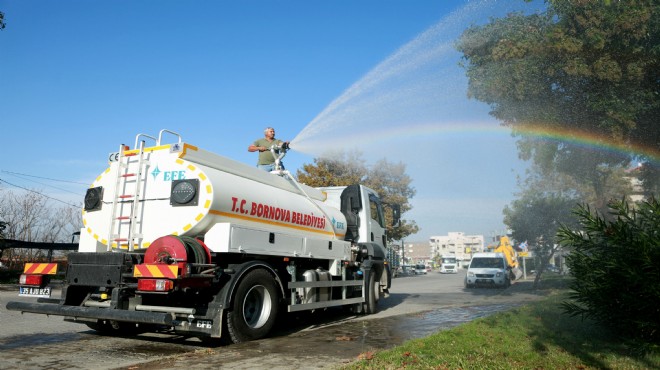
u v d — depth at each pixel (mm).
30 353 6570
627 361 5133
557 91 13828
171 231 7273
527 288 19953
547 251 20875
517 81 13430
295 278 8750
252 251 7562
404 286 27094
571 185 19812
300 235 9117
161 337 8016
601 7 12391
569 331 6895
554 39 12836
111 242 7547
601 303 5172
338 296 10344
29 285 7434
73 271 7160
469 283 23109
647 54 12695
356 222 11703
